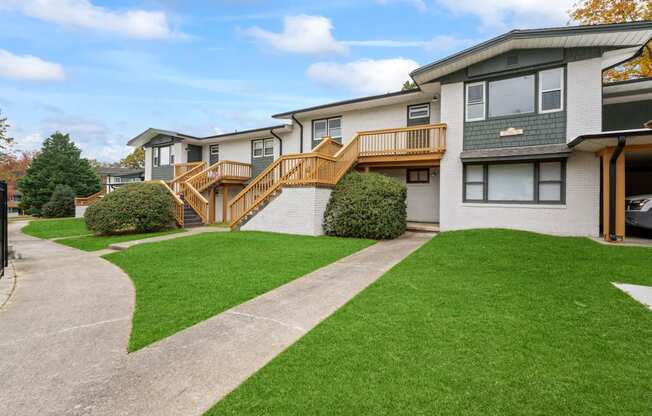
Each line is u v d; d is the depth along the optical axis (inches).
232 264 275.9
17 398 99.5
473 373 107.6
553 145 385.1
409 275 231.8
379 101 565.0
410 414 88.0
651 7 573.9
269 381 105.0
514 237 354.0
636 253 278.1
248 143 784.9
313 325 151.1
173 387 103.8
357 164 531.8
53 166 1194.0
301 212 450.0
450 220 454.0
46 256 352.2
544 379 103.7
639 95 426.9
